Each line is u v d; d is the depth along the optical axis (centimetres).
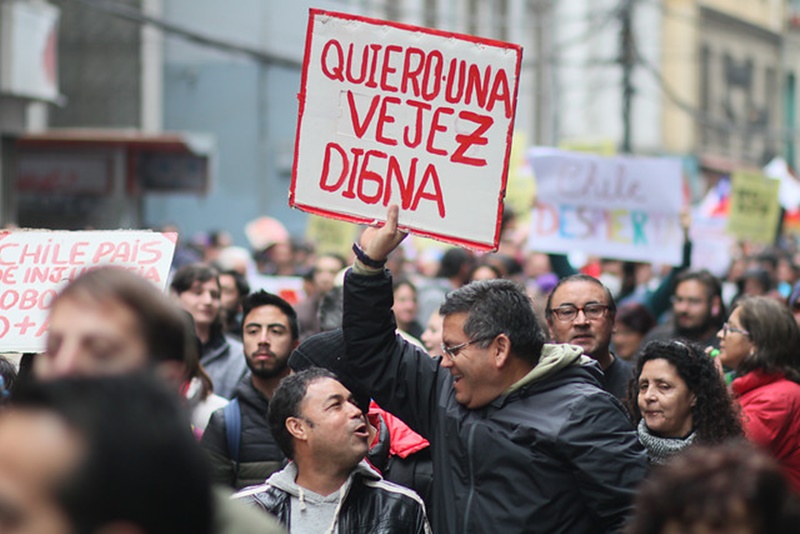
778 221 1836
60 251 546
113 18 3678
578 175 1295
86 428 219
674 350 580
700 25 6172
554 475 494
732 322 712
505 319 505
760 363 695
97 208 2928
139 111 3691
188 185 2647
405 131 566
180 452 228
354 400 558
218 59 4012
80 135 2539
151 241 542
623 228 1283
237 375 887
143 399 228
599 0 5397
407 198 565
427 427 549
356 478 538
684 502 278
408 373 551
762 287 1355
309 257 2080
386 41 568
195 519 231
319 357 569
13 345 530
